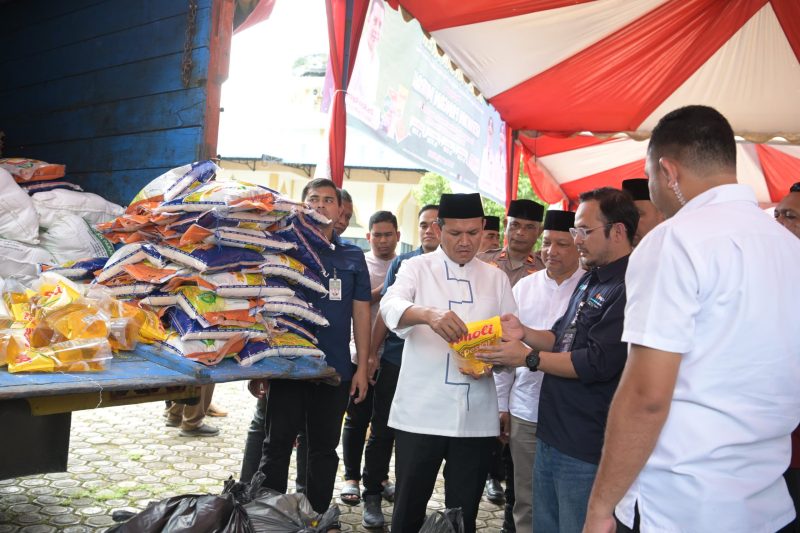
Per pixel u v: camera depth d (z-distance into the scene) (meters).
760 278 1.65
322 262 3.60
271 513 2.48
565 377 2.60
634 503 1.75
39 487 4.23
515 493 3.38
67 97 4.01
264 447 3.29
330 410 3.53
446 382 3.03
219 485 4.48
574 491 2.57
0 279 2.62
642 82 7.59
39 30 4.29
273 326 2.84
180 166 3.20
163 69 3.39
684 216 1.74
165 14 3.40
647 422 1.65
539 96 8.09
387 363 4.27
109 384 2.07
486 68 7.26
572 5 5.89
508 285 3.30
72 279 2.88
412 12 5.95
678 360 1.64
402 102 6.42
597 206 2.70
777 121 8.39
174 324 2.61
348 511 4.38
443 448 3.07
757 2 6.03
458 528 2.51
